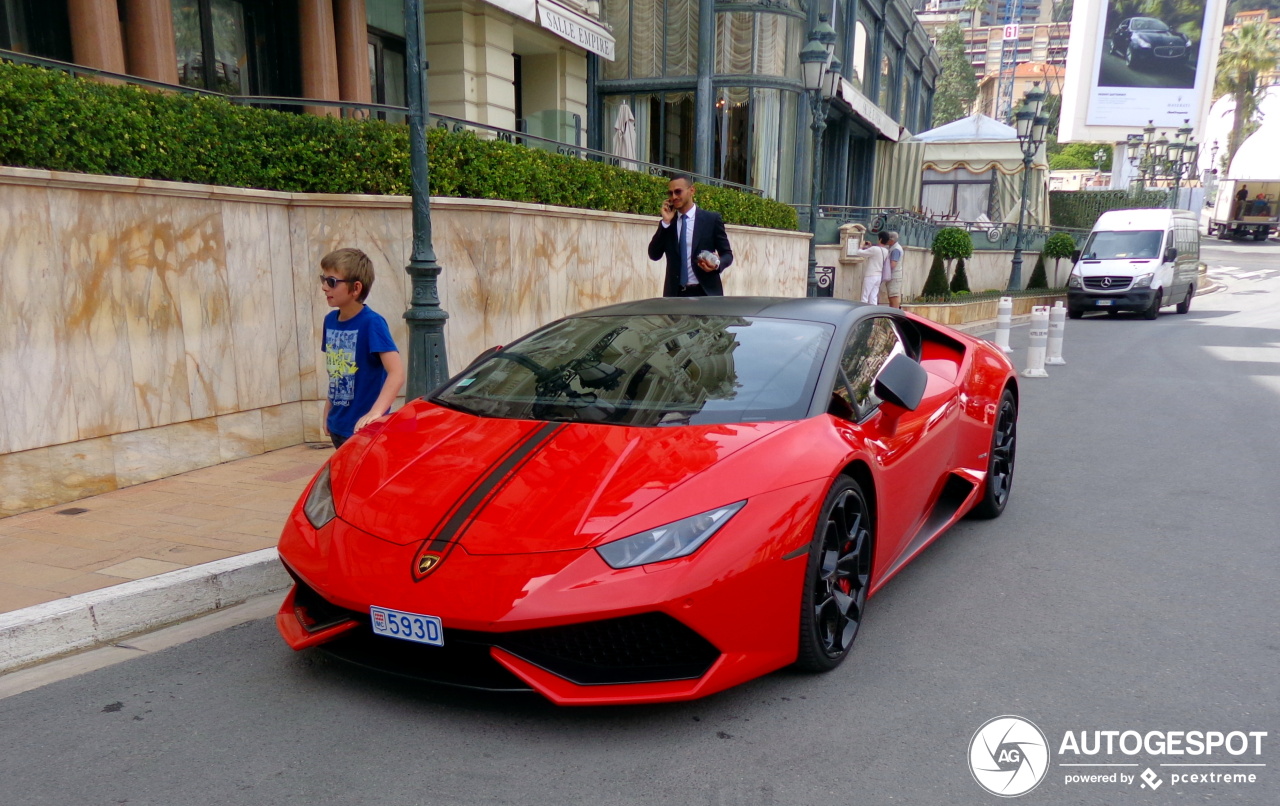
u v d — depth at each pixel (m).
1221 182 55.06
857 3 21.28
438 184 6.33
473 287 6.57
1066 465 5.99
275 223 5.64
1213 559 4.09
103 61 6.84
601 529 2.45
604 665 2.45
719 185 13.12
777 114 16.44
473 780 2.28
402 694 2.74
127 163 4.70
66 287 4.43
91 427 4.61
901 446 3.43
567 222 7.85
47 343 4.37
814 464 2.76
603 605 2.31
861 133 25.25
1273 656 3.07
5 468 4.24
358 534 2.63
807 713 2.63
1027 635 3.24
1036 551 4.21
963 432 4.16
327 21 9.07
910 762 2.38
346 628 2.59
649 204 9.55
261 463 5.38
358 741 2.47
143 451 4.89
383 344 3.78
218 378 5.30
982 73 137.38
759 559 2.50
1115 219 20.44
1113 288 19.00
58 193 4.37
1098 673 2.93
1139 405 8.39
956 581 3.80
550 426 2.98
